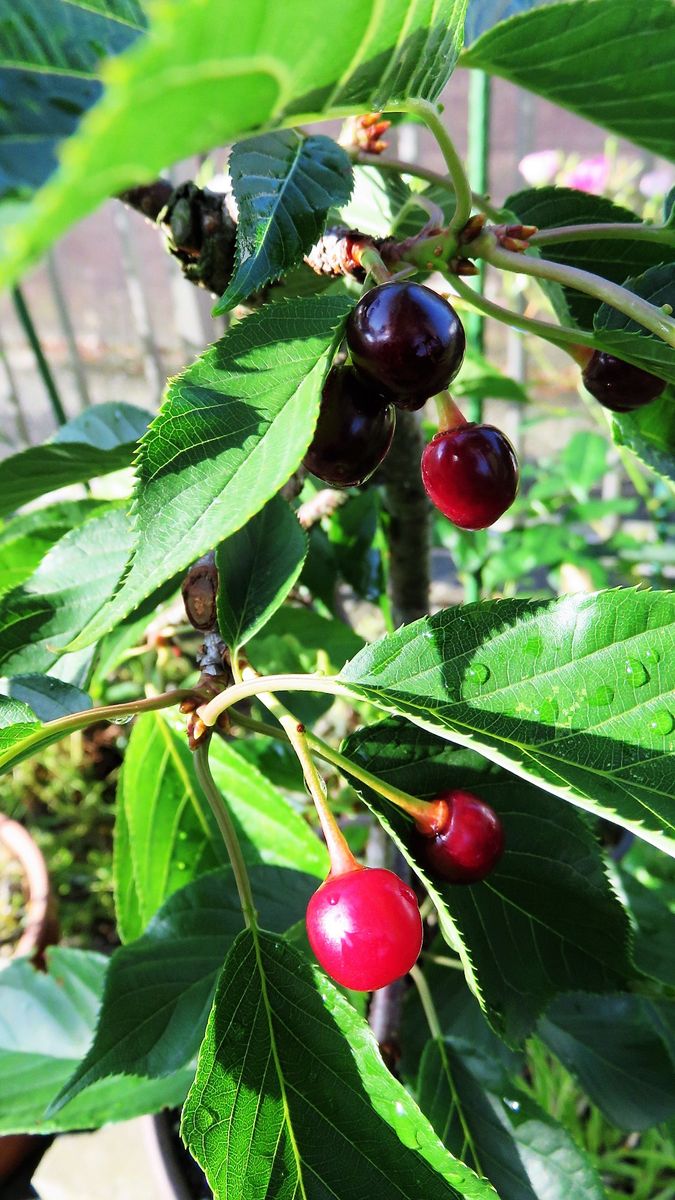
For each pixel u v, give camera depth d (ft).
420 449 0.71
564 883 0.53
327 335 0.38
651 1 0.43
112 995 0.56
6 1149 1.00
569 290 0.59
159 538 0.34
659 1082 0.72
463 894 0.54
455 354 0.37
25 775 1.55
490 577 1.41
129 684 1.43
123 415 0.82
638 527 1.95
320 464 0.41
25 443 2.13
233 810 0.73
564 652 0.42
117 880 0.75
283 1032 0.45
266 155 0.42
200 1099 0.42
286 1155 0.43
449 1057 0.65
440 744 0.51
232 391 0.37
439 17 0.28
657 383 0.47
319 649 0.94
